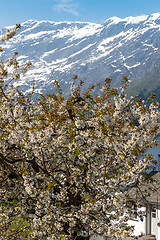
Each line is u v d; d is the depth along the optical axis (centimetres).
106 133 839
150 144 816
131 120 867
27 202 827
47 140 751
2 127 767
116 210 768
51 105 997
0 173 936
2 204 850
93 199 754
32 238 827
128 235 718
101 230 753
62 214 733
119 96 845
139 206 941
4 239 797
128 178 744
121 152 791
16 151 825
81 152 738
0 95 752
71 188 883
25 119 773
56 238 758
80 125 756
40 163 878
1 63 727
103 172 823
